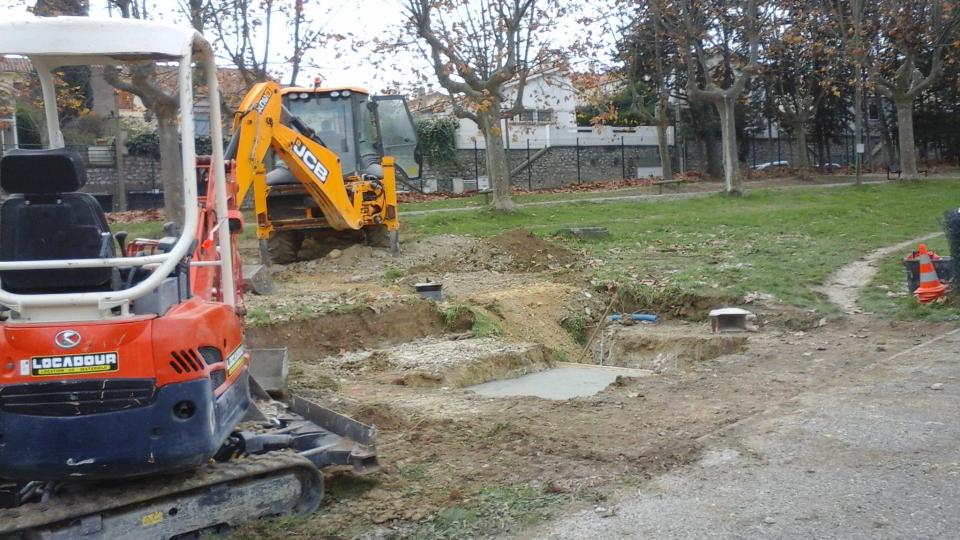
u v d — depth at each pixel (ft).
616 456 23.48
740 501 20.08
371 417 28.40
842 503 19.66
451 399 31.42
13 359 16.67
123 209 113.70
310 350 41.19
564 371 40.73
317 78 62.69
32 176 17.07
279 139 50.06
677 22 111.24
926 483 20.59
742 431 25.44
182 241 17.66
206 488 18.78
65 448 16.78
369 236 65.26
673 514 19.53
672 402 29.76
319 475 20.27
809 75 136.36
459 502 20.68
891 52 120.47
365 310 43.83
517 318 47.52
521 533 19.01
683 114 159.02
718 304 48.16
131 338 17.03
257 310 43.14
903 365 32.78
